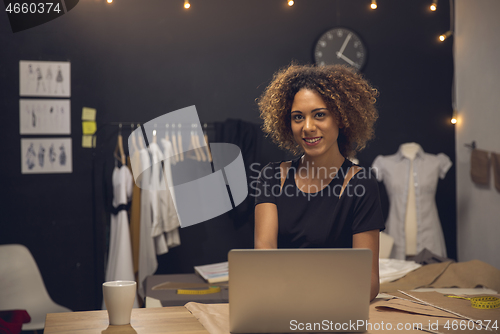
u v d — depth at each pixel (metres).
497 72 3.42
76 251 3.61
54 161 3.59
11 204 3.54
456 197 4.05
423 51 4.05
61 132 3.60
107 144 3.66
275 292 0.99
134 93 3.70
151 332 1.04
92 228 3.63
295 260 0.99
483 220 3.62
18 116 3.55
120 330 1.05
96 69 3.65
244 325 0.99
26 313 2.44
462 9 3.92
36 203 3.57
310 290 0.99
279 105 1.49
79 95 3.63
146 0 3.73
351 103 1.41
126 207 3.30
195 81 3.79
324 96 1.36
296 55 3.91
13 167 3.54
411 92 4.03
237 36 3.85
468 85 3.85
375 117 1.57
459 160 4.00
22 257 2.92
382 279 2.38
